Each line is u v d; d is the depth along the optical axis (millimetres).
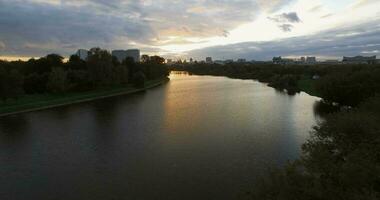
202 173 40969
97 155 48938
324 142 33094
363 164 23531
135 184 38156
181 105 94500
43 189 37375
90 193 36094
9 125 70688
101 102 104375
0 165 45406
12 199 35094
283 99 104875
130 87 143000
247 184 37219
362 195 20234
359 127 32594
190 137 58000
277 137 56938
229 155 47594
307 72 190000
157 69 189375
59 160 47062
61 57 153875
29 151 51656
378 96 56812
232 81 189875
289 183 23391
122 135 60344
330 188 21703
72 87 119750
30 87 117312
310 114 77812
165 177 40031
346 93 84938
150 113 82312
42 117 79250
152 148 51844
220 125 66750
